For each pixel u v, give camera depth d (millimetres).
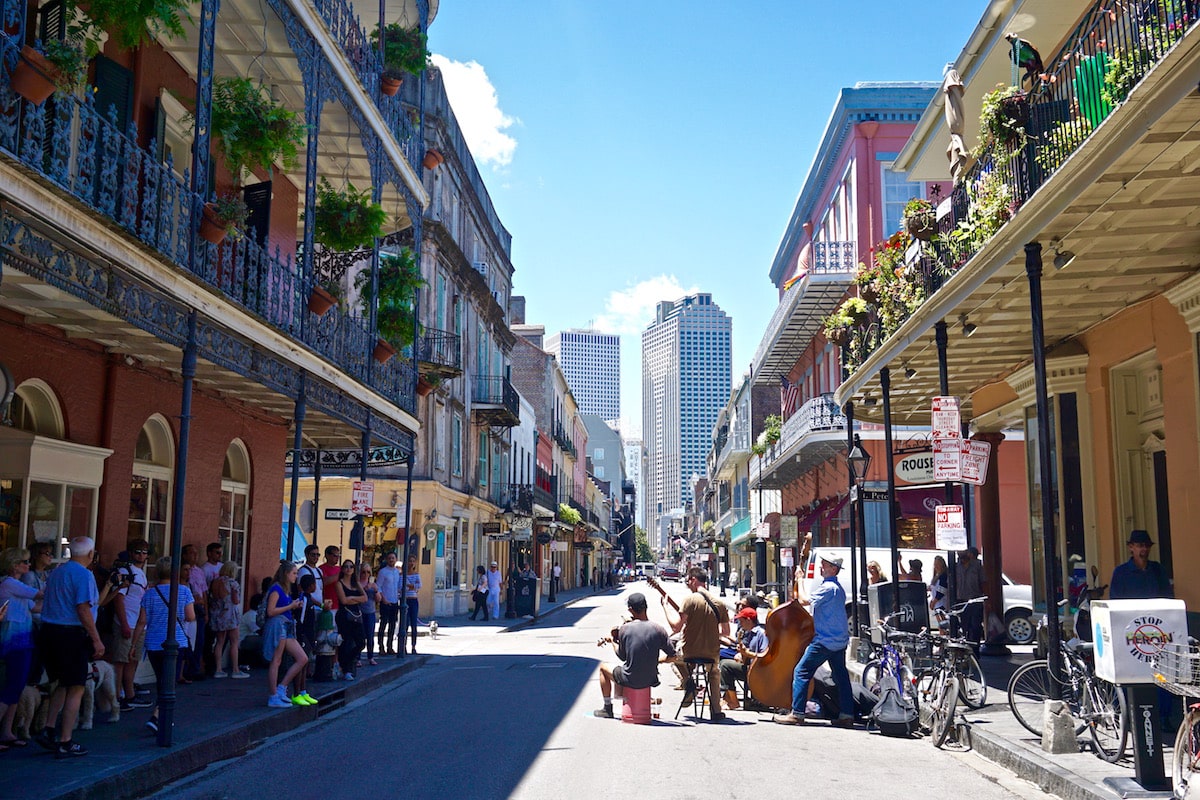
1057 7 12922
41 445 10141
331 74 12844
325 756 8727
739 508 63125
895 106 29047
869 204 28953
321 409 13102
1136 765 6879
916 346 12945
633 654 10703
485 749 9016
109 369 11461
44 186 6445
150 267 8008
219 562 13383
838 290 29016
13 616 7707
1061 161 8727
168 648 8367
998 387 15906
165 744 8172
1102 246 9164
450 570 33031
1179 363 10609
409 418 16938
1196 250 9344
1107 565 12469
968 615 15891
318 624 13250
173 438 13117
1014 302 11172
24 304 8930
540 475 54250
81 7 8992
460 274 33688
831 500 32062
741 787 7438
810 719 11086
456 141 32844
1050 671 8414
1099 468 12688
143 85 11680
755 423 51375
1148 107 6617
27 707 8336
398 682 14555
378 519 29297
